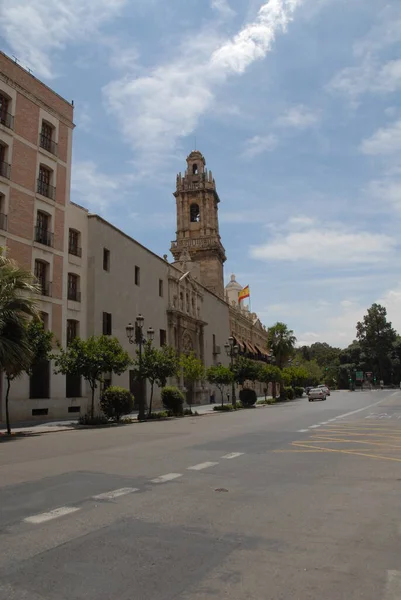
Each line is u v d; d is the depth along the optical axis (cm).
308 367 13238
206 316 6375
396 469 997
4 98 3097
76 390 3375
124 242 4184
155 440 1609
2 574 441
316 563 474
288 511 666
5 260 2184
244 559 483
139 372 3139
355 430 1848
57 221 3384
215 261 7750
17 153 3114
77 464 1072
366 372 12900
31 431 2253
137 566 462
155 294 4775
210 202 8150
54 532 563
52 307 3256
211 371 4616
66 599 393
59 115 3516
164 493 770
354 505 702
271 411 3575
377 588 418
